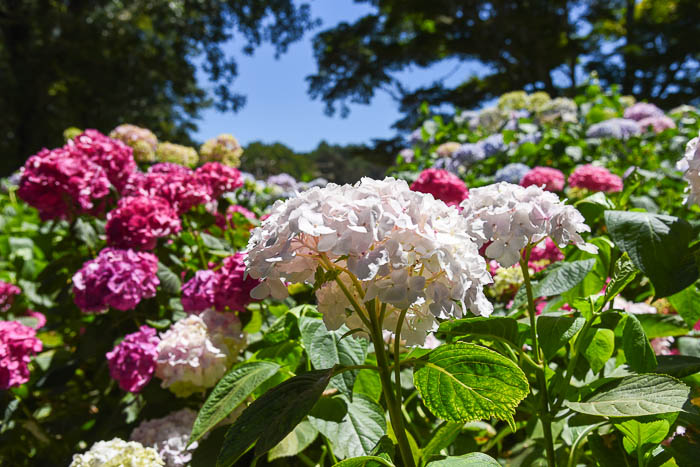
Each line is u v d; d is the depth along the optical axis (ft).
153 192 9.19
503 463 5.89
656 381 3.71
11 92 61.52
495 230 3.99
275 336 5.58
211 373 6.65
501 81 80.12
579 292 5.80
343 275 3.72
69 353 9.69
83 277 7.59
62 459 7.75
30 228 14.84
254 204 15.43
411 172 16.39
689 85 81.35
